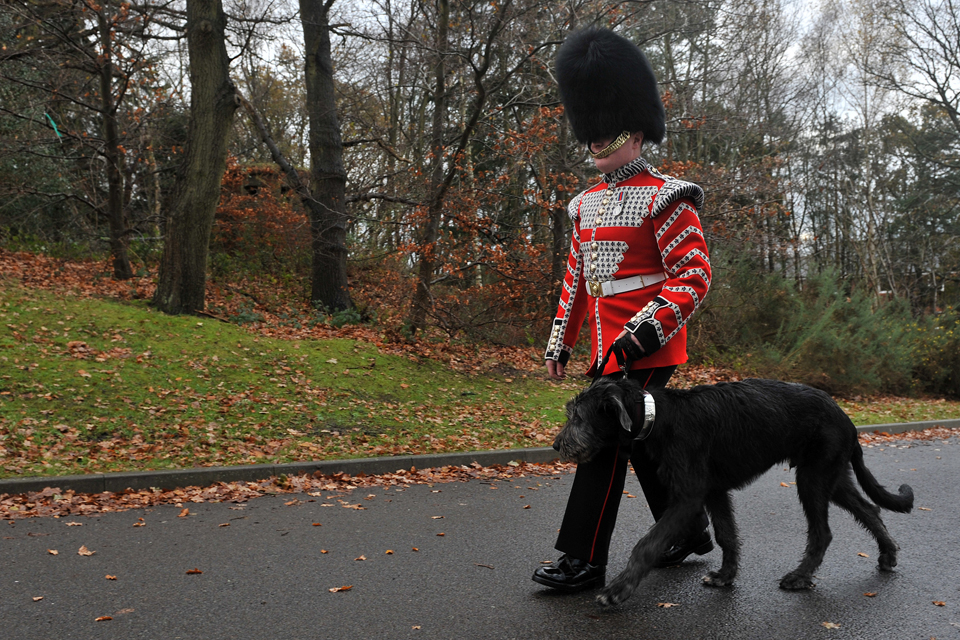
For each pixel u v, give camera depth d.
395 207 14.76
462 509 4.96
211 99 10.85
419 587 3.26
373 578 3.38
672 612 2.96
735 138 18.52
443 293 12.91
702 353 14.85
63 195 13.99
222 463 5.83
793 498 5.50
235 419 7.01
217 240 15.75
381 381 9.13
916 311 25.20
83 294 11.24
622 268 3.15
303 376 8.71
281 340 10.07
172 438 6.27
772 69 23.33
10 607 2.93
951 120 27.48
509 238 13.14
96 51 13.48
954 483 6.25
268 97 21.20
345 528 4.36
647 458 3.21
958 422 11.31
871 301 15.91
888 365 14.61
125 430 6.30
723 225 13.92
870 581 3.44
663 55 20.34
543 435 7.99
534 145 12.20
